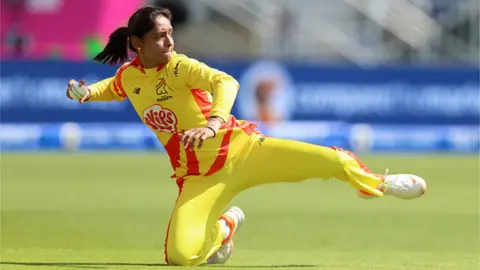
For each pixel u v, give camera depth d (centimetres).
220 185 2303
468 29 9931
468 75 7800
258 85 7700
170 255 2250
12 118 7738
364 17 10038
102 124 7838
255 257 2681
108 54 2370
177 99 2241
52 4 9875
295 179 2312
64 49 9850
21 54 9756
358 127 7775
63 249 2903
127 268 2206
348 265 2402
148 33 2202
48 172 5972
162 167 6384
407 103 7800
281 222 3819
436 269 2270
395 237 3419
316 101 7744
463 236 3456
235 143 2298
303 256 2730
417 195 2334
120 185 5219
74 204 4291
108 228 3550
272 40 9912
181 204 2291
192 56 9888
